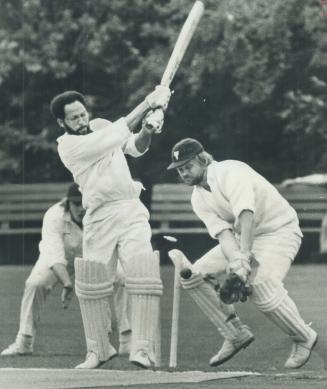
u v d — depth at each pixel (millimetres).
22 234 57594
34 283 26516
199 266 23625
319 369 23156
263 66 50656
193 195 23000
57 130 54812
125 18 52125
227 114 52750
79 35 52406
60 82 53625
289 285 42125
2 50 52094
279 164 54906
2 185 57688
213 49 50438
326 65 50906
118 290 25297
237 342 23516
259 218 22812
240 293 21953
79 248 26500
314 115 52125
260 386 18500
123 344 25406
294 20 50438
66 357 26109
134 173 54219
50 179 57781
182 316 35312
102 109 52719
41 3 52094
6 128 54812
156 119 22297
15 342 27312
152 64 51000
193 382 18953
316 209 54812
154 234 54844
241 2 50312
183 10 50438
